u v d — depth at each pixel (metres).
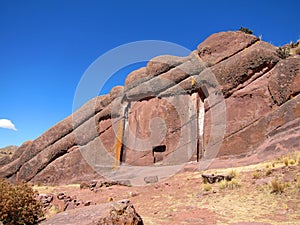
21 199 9.55
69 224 7.74
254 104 18.81
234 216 9.27
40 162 28.47
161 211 11.00
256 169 13.77
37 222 9.48
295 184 10.77
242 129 18.08
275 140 16.03
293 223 8.08
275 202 10.01
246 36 22.31
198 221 9.03
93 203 11.95
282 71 18.64
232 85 20.00
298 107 16.44
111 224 6.89
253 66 19.75
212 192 12.16
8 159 33.53
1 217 8.99
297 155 13.52
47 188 20.64
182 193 13.02
